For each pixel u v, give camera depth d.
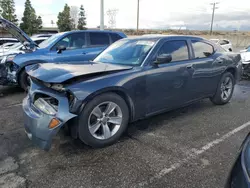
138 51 3.54
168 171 2.49
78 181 2.33
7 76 5.88
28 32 52.44
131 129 3.58
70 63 3.44
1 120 3.99
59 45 6.26
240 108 4.67
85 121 2.74
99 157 2.77
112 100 2.93
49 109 2.62
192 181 2.32
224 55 4.60
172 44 3.71
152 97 3.37
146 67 3.27
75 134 2.79
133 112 3.21
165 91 3.52
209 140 3.22
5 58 5.88
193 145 3.07
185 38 3.99
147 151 2.91
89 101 2.74
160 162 2.66
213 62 4.30
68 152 2.89
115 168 2.55
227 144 3.10
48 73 2.80
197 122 3.89
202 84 4.18
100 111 2.88
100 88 2.75
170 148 2.99
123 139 3.24
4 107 4.77
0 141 3.18
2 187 2.23
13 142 3.16
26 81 5.95
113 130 3.06
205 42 4.40
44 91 2.77
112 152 2.89
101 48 6.80
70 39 6.43
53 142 3.13
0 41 13.63
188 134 3.41
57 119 2.54
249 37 37.31
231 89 4.93
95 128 2.88
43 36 12.70
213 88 4.49
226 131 3.52
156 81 3.35
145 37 3.87
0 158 2.74
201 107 4.72
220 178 2.37
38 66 3.19
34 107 2.77
